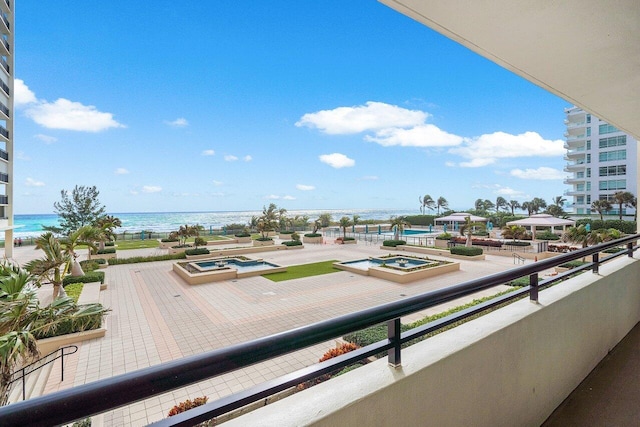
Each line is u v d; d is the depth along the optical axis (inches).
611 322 98.0
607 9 52.7
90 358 213.8
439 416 43.3
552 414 68.3
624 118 117.4
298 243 804.0
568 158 1470.2
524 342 59.8
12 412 18.3
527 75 80.4
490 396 51.9
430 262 532.1
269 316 295.6
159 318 290.2
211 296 363.3
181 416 26.8
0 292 159.6
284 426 29.8
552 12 53.8
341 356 37.7
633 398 73.0
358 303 334.3
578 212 1435.8
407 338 42.6
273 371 190.1
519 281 372.5
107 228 639.1
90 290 354.9
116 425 141.7
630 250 122.6
